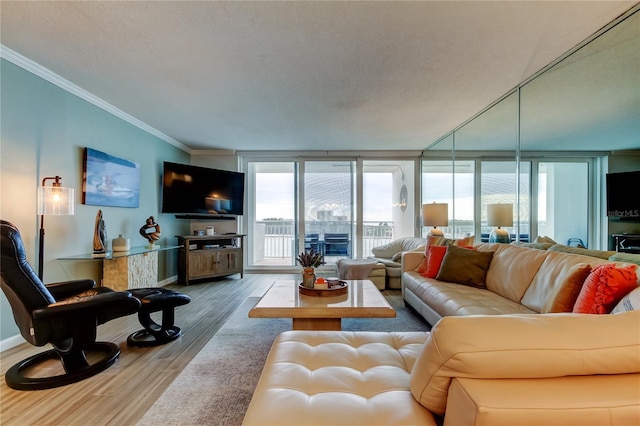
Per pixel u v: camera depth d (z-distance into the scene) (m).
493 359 0.71
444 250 2.99
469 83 2.76
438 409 0.83
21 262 1.72
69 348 1.96
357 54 2.26
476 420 0.65
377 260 4.55
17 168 2.35
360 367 1.21
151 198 4.24
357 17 1.83
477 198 3.76
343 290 2.37
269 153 5.62
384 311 1.98
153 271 3.74
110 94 3.01
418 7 1.74
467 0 1.68
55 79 2.63
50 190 2.30
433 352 0.79
